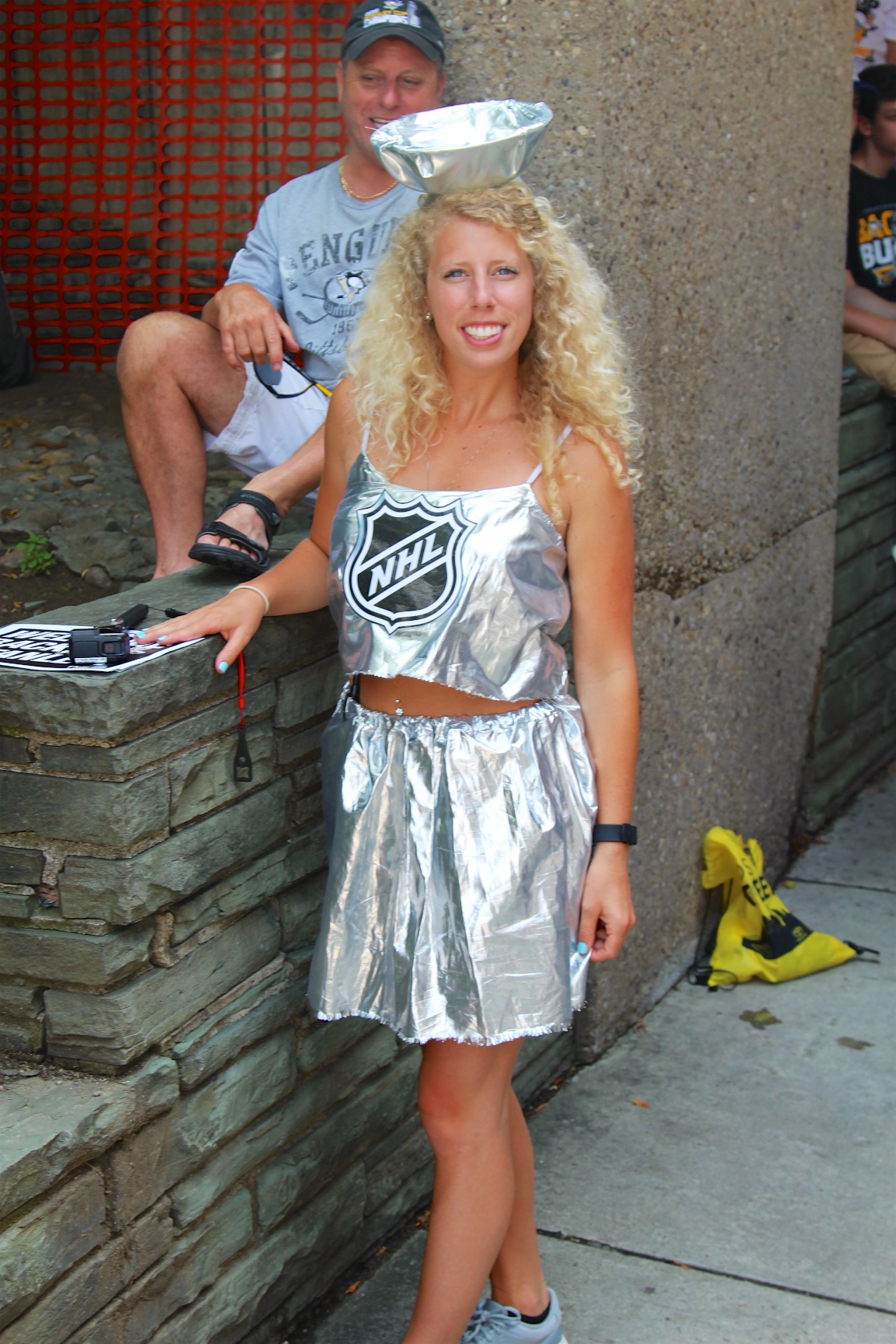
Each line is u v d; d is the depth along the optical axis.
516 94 3.06
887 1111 3.35
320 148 5.17
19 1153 1.85
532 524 2.10
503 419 2.19
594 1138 3.25
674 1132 3.28
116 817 1.98
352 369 2.27
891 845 4.93
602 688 2.23
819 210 4.29
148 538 3.79
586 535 2.17
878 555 5.36
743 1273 2.79
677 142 3.37
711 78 3.49
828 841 4.96
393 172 2.18
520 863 2.09
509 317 2.09
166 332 3.01
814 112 4.14
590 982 3.53
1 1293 1.84
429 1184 3.07
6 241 5.48
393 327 2.21
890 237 5.32
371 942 2.15
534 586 2.11
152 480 3.11
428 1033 2.08
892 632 5.61
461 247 2.08
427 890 2.10
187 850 2.14
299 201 3.21
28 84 5.32
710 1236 2.90
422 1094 2.24
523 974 2.08
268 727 2.36
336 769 2.24
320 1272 2.66
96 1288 2.03
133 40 5.12
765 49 3.77
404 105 2.98
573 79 3.01
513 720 2.14
